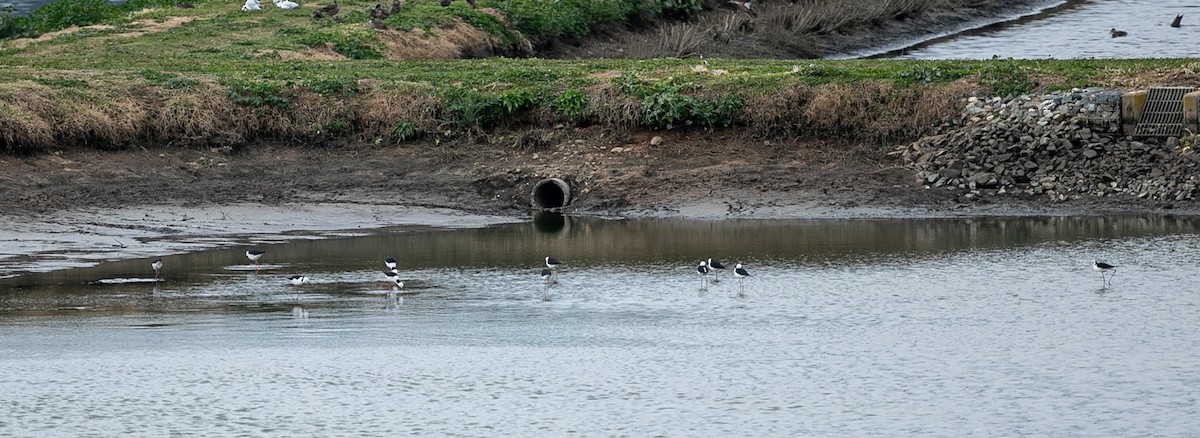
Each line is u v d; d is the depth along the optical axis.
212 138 29.80
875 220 27.08
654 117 30.00
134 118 29.41
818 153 29.42
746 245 24.61
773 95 30.22
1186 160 27.56
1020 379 16.33
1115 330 18.44
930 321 19.03
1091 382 16.20
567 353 17.47
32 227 25.27
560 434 14.59
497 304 20.14
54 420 14.91
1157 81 29.55
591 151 29.83
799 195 28.17
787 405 15.49
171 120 29.67
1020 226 26.12
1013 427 14.76
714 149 29.73
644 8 47.34
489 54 41.34
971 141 28.67
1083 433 14.56
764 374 16.59
